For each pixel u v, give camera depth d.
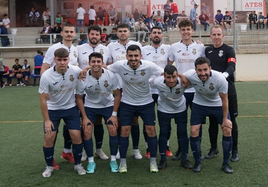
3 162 4.52
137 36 17.42
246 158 4.45
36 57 15.30
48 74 3.83
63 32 4.43
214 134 4.58
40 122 7.17
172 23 19.72
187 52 4.73
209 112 4.12
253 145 5.04
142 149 5.12
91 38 4.66
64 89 3.91
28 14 23.22
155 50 4.90
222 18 18.89
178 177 3.84
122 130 4.09
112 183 3.68
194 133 4.08
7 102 10.16
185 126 4.23
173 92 4.00
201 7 21.61
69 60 4.17
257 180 3.68
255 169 4.03
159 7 21.42
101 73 4.00
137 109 4.11
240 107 8.36
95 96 4.13
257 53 16.09
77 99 4.10
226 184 3.58
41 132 6.25
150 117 4.11
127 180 3.77
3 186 3.66
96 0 21.97
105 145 5.33
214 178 3.78
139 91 4.05
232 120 4.41
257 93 11.00
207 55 4.58
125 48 4.89
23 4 23.20
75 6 22.20
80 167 4.07
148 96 4.15
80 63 4.77
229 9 21.62
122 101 4.17
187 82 4.01
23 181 3.80
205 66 3.77
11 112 8.44
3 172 4.12
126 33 4.80
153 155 4.09
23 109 8.85
